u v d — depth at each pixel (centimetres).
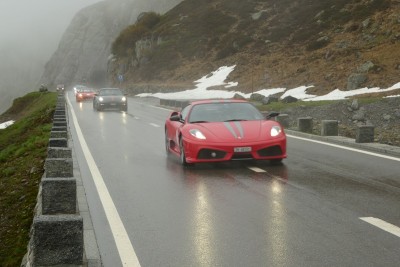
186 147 1105
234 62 6669
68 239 477
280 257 534
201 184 936
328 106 2392
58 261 475
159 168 1123
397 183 909
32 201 1084
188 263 524
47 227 474
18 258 781
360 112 2227
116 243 596
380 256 530
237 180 967
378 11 5631
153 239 609
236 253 551
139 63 8881
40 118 3166
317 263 514
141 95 6894
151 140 1695
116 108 3462
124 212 741
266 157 1093
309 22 6481
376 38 4947
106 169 1119
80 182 957
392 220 668
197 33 8300
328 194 830
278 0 7838
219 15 8475
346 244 572
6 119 6069
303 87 4447
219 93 5519
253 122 1149
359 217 686
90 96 5122
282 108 2620
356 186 889
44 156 1545
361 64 4319
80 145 1560
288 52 5906
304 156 1260
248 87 5291
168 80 7362
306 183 923
